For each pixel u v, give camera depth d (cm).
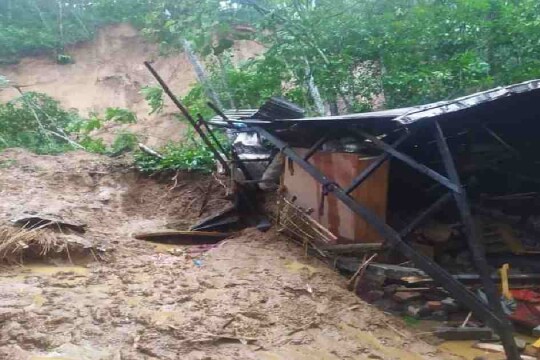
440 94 1241
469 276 754
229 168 1077
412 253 674
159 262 823
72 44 2733
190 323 596
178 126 2155
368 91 1366
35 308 611
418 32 1324
